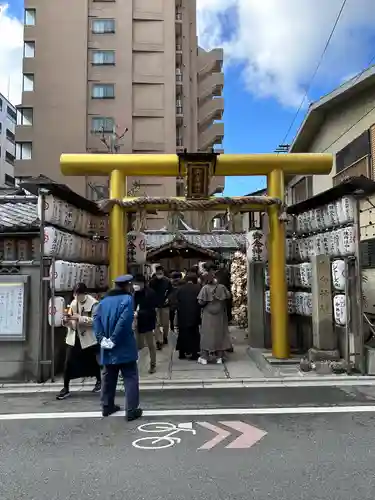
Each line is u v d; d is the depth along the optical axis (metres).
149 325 7.71
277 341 8.54
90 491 3.41
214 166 8.33
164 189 31.06
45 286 7.26
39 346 7.11
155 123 32.03
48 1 31.98
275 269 8.62
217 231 20.61
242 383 6.95
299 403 5.80
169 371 7.81
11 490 3.45
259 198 8.47
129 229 10.66
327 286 7.87
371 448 4.20
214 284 8.60
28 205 9.55
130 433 4.73
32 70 31.27
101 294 9.40
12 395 6.42
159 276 9.48
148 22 33.06
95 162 8.55
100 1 32.62
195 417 5.26
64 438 4.60
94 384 6.95
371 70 10.20
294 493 3.32
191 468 3.79
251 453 4.11
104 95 31.73
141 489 3.43
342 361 7.57
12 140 46.91
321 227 8.56
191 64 37.44
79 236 8.73
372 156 10.63
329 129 13.32
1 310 7.17
